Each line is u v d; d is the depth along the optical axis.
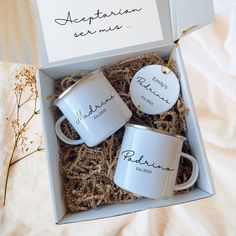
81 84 0.42
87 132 0.43
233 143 0.56
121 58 0.48
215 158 0.56
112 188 0.46
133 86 0.47
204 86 0.57
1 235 0.55
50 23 0.47
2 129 0.56
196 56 0.57
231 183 0.56
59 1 0.47
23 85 0.56
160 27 0.48
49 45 0.47
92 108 0.42
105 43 0.48
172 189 0.42
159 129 0.44
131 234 0.56
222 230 0.55
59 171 0.46
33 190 0.56
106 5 0.47
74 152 0.48
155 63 0.49
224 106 0.57
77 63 0.47
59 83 0.50
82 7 0.47
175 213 0.56
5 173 0.55
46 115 0.44
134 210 0.42
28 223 0.55
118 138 0.47
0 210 0.55
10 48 0.48
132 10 0.48
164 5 0.48
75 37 0.47
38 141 0.56
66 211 0.45
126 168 0.41
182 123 0.48
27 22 0.47
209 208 0.56
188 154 0.45
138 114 0.48
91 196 0.45
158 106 0.47
